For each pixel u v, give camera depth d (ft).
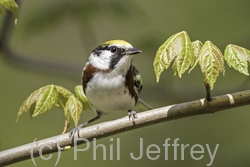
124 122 24.61
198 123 43.57
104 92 28.71
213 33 46.65
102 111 30.17
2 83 46.14
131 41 43.86
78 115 23.82
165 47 20.61
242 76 39.04
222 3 48.11
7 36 39.37
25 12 38.04
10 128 43.60
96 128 24.71
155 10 48.93
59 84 47.65
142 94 39.65
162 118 24.29
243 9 46.98
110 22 45.03
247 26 46.09
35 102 23.98
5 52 39.96
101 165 44.62
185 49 20.48
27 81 47.06
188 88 39.34
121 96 28.96
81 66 42.29
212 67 19.97
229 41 45.24
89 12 38.11
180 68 20.24
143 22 39.65
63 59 49.60
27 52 48.88
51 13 37.52
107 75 28.58
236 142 37.99
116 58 28.63
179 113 23.95
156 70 20.43
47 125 44.88
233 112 43.16
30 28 37.55
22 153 24.14
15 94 45.83
